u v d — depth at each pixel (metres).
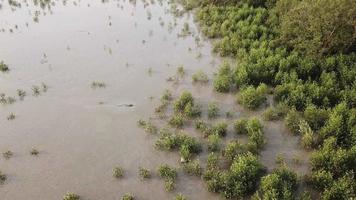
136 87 21.22
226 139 17.42
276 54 22.47
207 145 16.89
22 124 18.55
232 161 15.99
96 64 23.44
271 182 14.20
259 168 15.36
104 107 19.62
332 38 22.28
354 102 18.70
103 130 18.08
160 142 17.00
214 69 22.95
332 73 20.55
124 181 15.34
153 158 16.42
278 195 14.04
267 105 19.62
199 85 21.38
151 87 21.23
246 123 17.77
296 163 15.99
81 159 16.47
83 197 14.69
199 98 20.30
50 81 21.80
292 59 21.98
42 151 16.92
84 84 21.47
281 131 17.83
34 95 20.64
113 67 23.12
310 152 16.56
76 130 18.12
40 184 15.30
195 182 15.21
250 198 14.46
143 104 19.84
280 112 18.72
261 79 21.09
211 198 14.54
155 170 15.82
